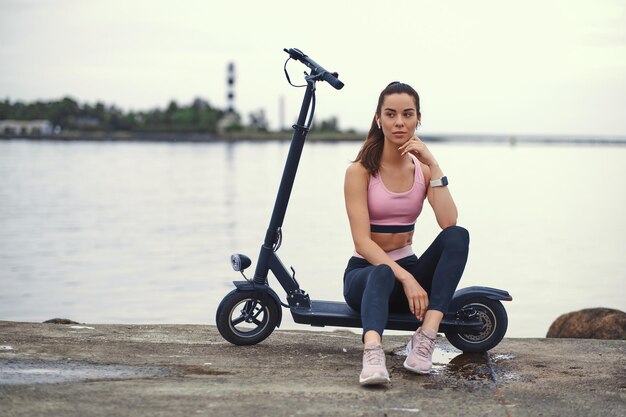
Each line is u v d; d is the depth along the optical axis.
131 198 46.59
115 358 3.96
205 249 23.94
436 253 3.95
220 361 3.98
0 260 20.91
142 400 3.24
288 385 3.54
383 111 3.99
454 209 4.01
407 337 4.73
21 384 3.40
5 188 53.72
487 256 22.42
